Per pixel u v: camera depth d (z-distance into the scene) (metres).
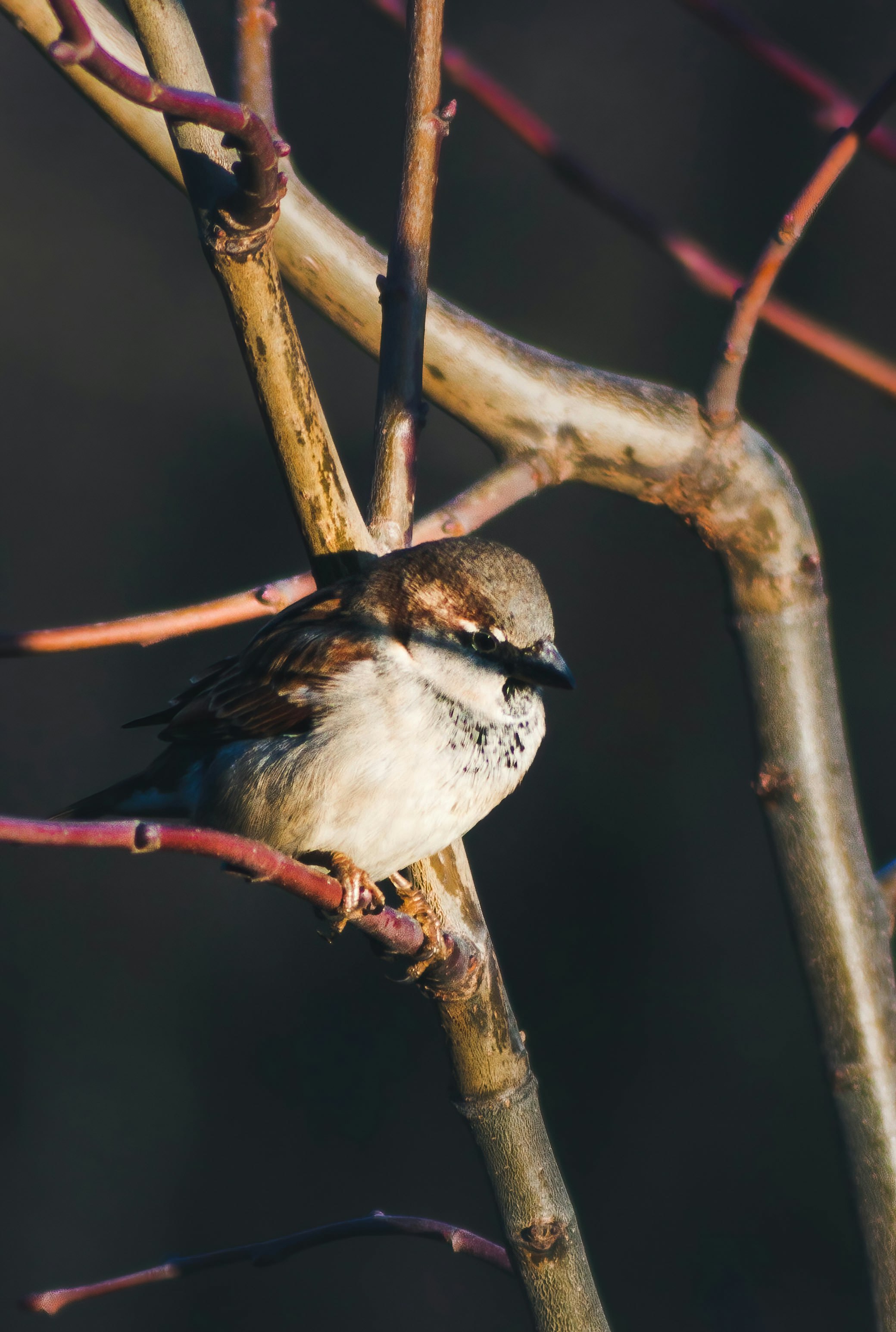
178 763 4.86
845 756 4.77
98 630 4.75
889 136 4.73
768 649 4.77
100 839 4.68
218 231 4.74
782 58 4.73
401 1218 4.79
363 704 4.82
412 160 4.76
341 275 4.78
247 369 4.75
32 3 4.75
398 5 4.77
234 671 4.84
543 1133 4.76
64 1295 4.78
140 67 4.77
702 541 4.78
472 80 4.74
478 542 4.84
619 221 4.74
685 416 4.78
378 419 4.77
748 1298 6.59
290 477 4.76
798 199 4.73
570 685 4.82
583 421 4.78
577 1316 4.75
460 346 4.78
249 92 4.74
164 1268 4.79
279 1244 4.79
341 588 4.84
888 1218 4.75
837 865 4.77
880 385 4.73
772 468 4.78
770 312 4.74
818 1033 4.76
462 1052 4.75
